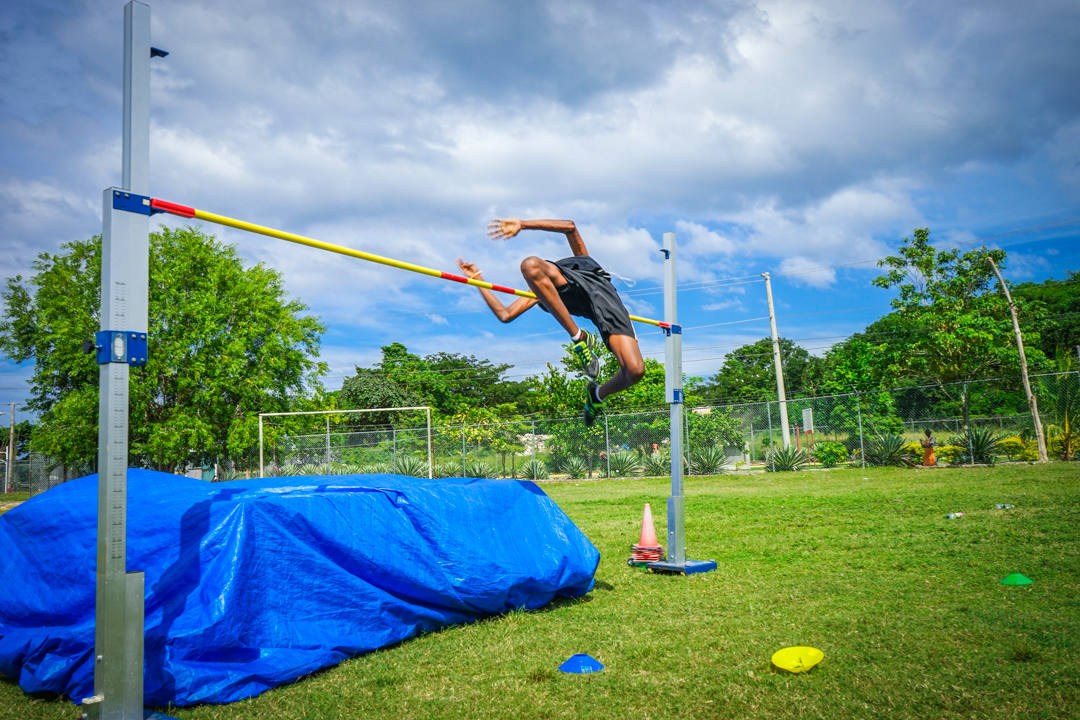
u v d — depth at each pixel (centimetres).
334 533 427
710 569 639
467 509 503
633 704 324
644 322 644
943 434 2177
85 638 346
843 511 1010
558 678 362
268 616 386
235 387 2252
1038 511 877
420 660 401
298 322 2466
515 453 2523
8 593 401
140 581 321
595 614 495
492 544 500
